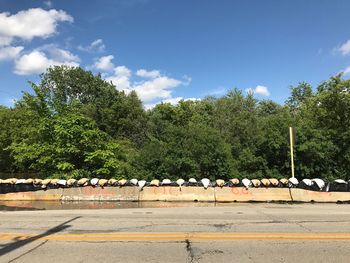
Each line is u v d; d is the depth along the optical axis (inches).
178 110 2706.7
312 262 252.2
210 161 863.1
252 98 1947.6
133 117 2283.5
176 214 488.1
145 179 858.1
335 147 845.8
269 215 476.1
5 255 271.7
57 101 969.5
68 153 888.9
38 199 739.4
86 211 530.6
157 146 903.7
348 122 1063.6
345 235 340.5
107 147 928.3
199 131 919.7
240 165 882.8
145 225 396.5
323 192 692.7
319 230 366.0
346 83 1061.8
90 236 337.1
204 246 297.9
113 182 742.5
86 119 935.0
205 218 448.1
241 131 1569.9
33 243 309.6
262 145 868.0
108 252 279.3
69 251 282.7
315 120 1096.2
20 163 1087.6
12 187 753.0
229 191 711.7
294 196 695.7
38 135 923.4
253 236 336.2
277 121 877.8
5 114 1392.7
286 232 355.3
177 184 729.6
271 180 714.8
